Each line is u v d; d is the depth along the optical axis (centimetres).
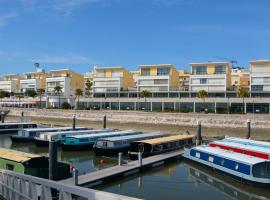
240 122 7900
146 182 3381
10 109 12525
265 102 9300
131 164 3575
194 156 4009
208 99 10088
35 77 16288
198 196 2964
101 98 12225
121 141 4756
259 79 10056
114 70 13162
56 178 2506
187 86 11844
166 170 3962
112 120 10025
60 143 5375
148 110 10769
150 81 11956
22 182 1335
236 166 3284
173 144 4762
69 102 13875
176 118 8888
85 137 5128
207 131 7775
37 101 13962
